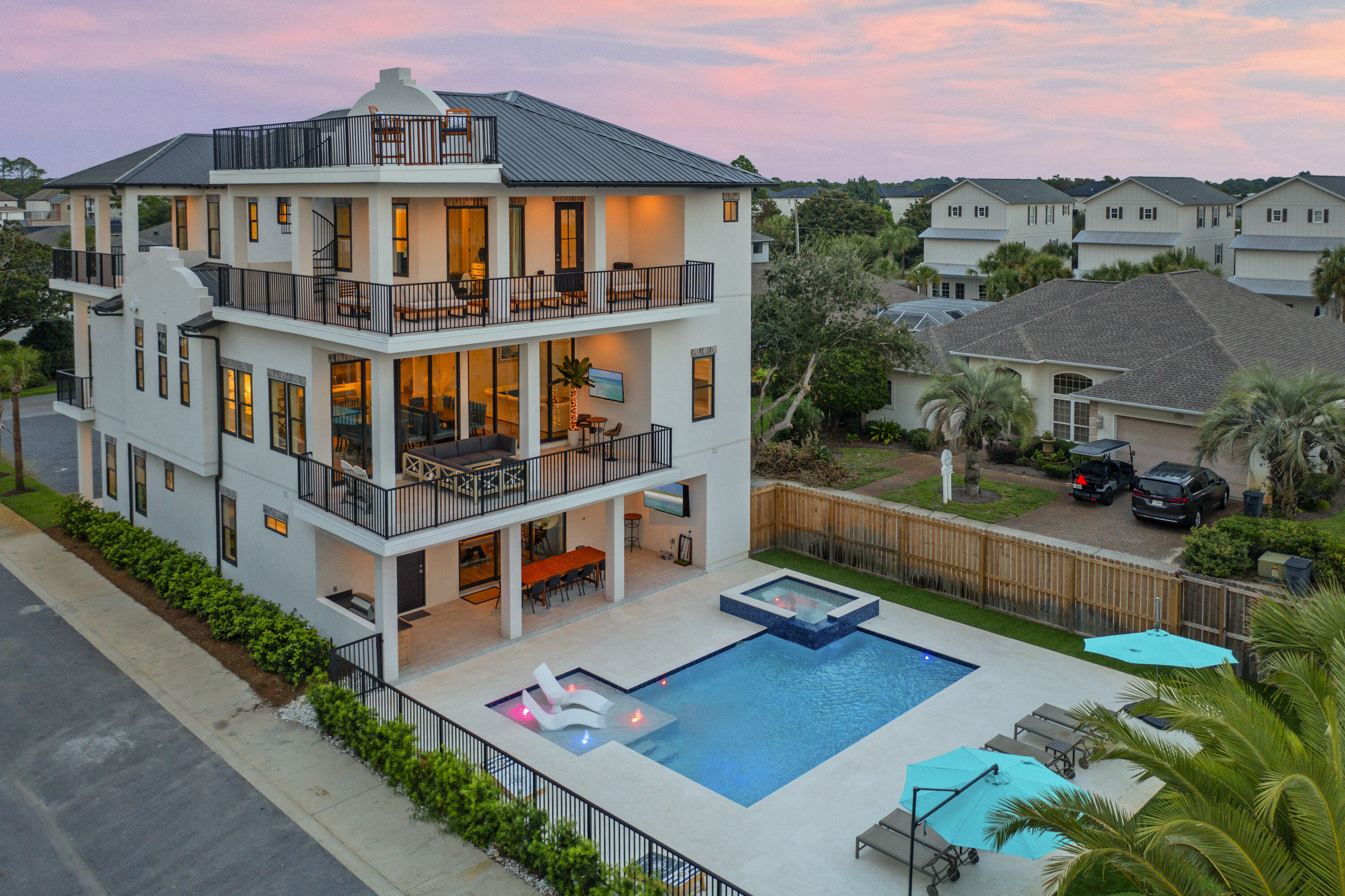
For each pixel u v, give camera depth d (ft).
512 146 71.72
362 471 68.08
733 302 83.46
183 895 44.75
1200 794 32.81
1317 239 207.72
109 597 79.41
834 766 54.54
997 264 214.69
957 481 108.47
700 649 69.82
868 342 106.73
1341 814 29.73
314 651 65.51
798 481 108.17
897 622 74.49
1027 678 64.85
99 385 95.30
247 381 74.28
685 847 47.32
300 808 51.34
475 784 49.37
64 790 53.06
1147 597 67.67
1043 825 34.37
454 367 76.43
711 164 81.76
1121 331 118.21
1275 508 89.25
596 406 82.53
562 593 79.10
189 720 60.18
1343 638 38.91
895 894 43.91
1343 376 107.76
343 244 74.08
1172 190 244.42
